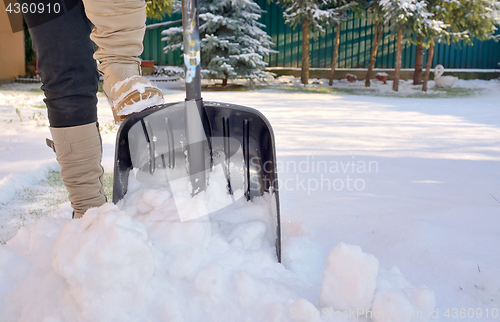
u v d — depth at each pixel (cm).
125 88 106
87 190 115
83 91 108
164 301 82
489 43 1308
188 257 88
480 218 144
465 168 244
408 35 1038
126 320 79
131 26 113
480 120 516
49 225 104
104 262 79
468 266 106
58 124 108
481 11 991
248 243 103
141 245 81
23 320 83
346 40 1300
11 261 95
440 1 998
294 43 1302
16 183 204
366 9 1137
